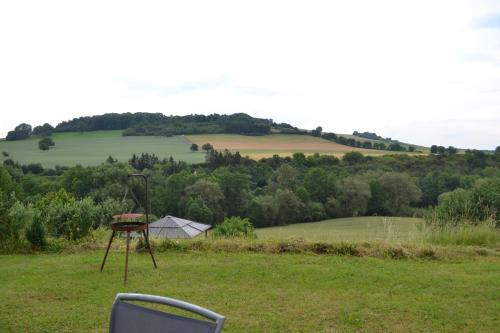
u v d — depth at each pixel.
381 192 62.28
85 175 54.28
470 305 5.63
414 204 62.50
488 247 8.89
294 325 5.01
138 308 2.49
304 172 70.75
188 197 57.84
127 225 6.80
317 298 5.89
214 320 2.29
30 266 7.50
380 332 4.84
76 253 8.66
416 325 5.02
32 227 8.80
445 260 7.98
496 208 10.88
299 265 7.49
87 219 9.67
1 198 9.25
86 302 5.74
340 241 8.75
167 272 7.10
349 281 6.63
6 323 5.04
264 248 8.57
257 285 6.45
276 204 61.22
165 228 18.72
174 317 2.38
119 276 6.89
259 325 5.01
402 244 8.60
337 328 4.94
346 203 64.38
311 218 62.59
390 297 5.93
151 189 59.19
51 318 5.18
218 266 7.45
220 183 61.16
